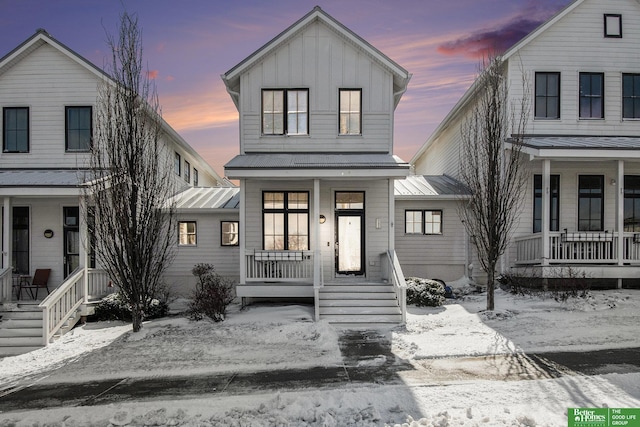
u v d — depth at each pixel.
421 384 6.81
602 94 16.11
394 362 8.19
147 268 11.74
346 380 7.23
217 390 7.02
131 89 11.55
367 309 12.09
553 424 5.26
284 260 13.59
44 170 15.02
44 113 15.28
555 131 15.89
